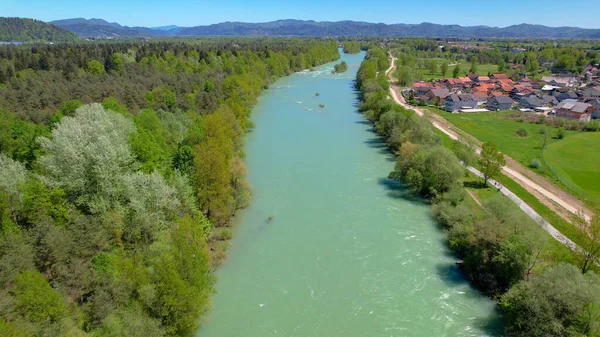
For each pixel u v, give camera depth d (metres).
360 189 73.50
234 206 62.31
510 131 118.38
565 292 35.56
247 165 84.06
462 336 39.69
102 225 45.38
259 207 66.06
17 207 45.75
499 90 180.62
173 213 51.12
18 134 68.12
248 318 42.06
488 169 72.69
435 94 159.25
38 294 31.09
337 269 50.41
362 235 58.16
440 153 70.25
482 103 158.25
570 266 38.59
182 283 35.62
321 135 106.62
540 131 116.12
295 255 53.22
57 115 77.62
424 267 50.84
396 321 41.84
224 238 56.28
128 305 35.81
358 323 41.56
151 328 33.34
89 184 50.06
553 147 101.62
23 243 38.03
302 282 47.91
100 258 40.28
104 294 35.50
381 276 49.06
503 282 45.88
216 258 51.41
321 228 59.88
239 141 91.94
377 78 171.62
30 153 65.62
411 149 75.44
